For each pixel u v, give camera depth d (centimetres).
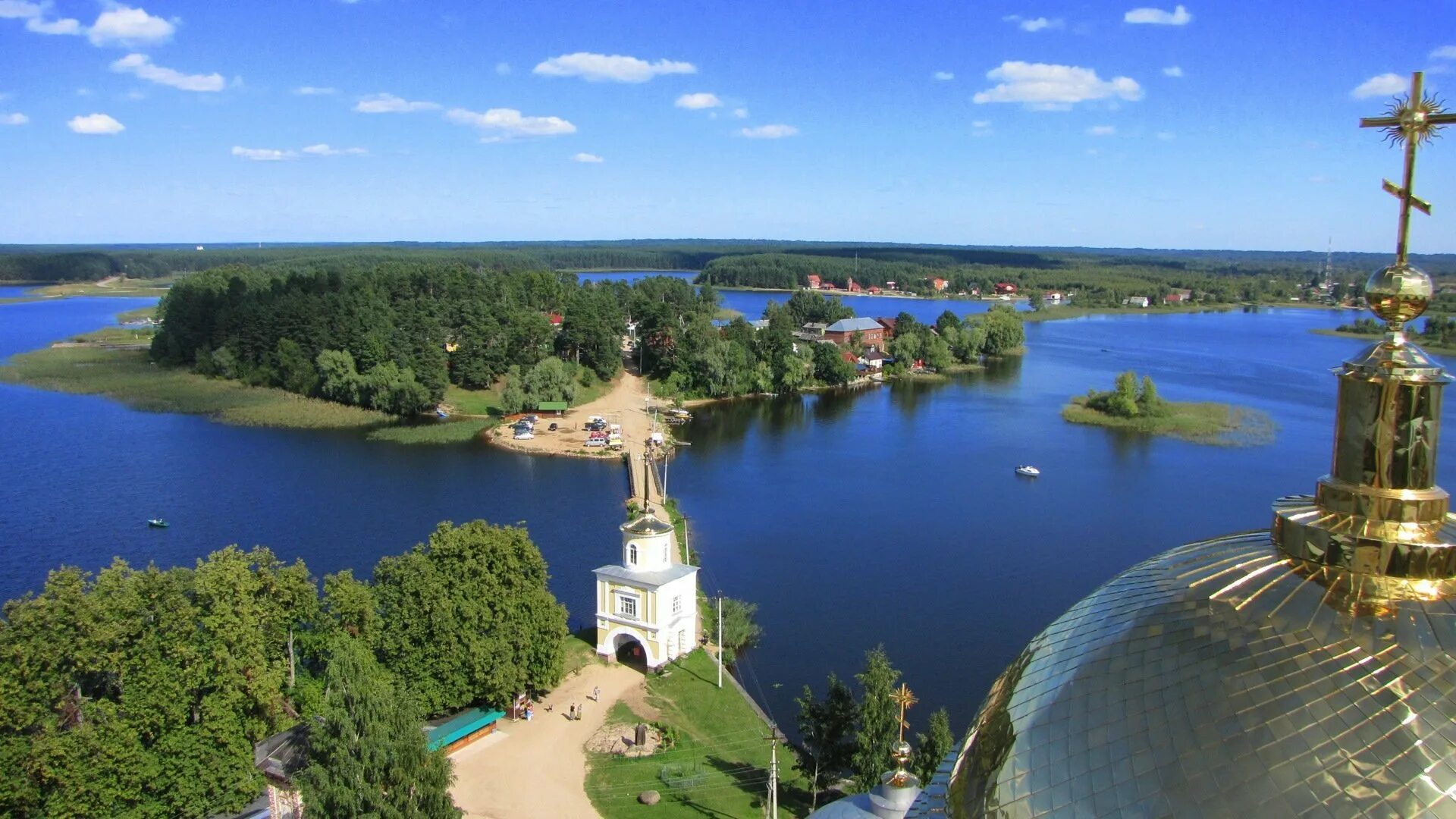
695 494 12006
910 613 8225
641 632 6844
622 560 9512
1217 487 12119
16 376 18925
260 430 15325
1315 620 1366
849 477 12850
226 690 4788
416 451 14250
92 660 4462
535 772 5450
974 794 1574
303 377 17762
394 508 11269
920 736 4825
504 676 5897
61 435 14588
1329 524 1420
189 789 4641
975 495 11862
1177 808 1302
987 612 8244
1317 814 1212
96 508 11000
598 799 5184
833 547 9950
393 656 5809
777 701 6669
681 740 5847
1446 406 17012
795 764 5594
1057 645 1631
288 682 5456
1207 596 1489
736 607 7988
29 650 4325
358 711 3875
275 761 4603
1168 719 1374
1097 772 1401
